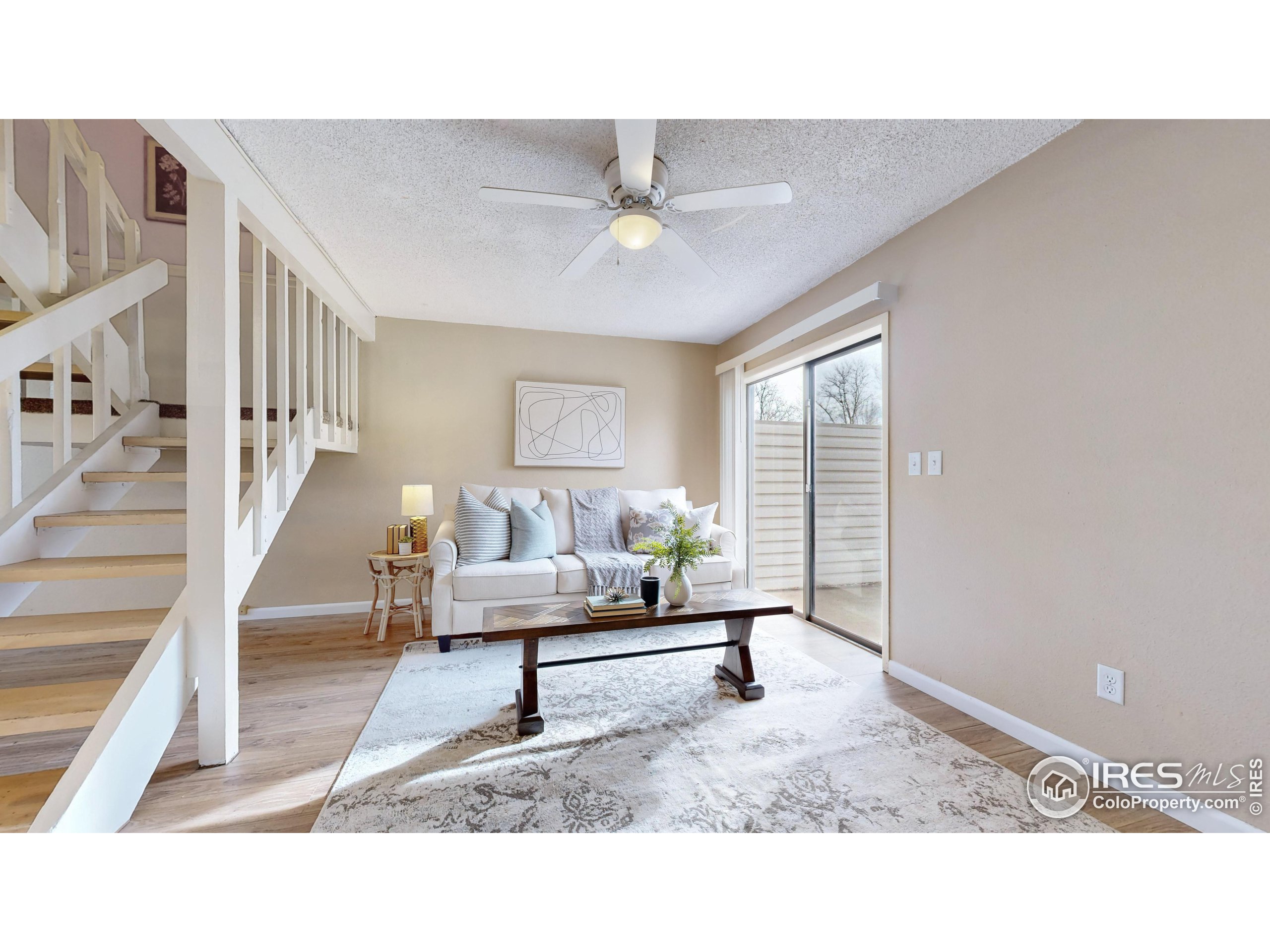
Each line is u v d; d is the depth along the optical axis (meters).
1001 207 2.14
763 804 1.63
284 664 2.87
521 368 4.36
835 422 3.54
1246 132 1.42
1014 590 2.07
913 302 2.61
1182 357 1.55
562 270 3.16
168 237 3.70
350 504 3.95
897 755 1.93
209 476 1.85
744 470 4.43
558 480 4.45
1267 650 1.37
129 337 2.95
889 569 2.76
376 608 3.86
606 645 3.25
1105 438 1.75
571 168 2.12
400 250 2.89
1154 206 1.61
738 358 4.39
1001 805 1.63
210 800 1.66
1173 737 1.57
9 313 2.38
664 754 1.94
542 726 2.12
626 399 4.61
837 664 2.91
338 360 3.89
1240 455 1.42
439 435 4.15
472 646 3.21
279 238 2.34
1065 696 1.88
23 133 3.49
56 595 3.24
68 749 1.99
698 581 3.72
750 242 2.81
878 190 2.28
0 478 2.12
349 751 1.97
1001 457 2.13
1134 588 1.67
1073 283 1.86
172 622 1.78
